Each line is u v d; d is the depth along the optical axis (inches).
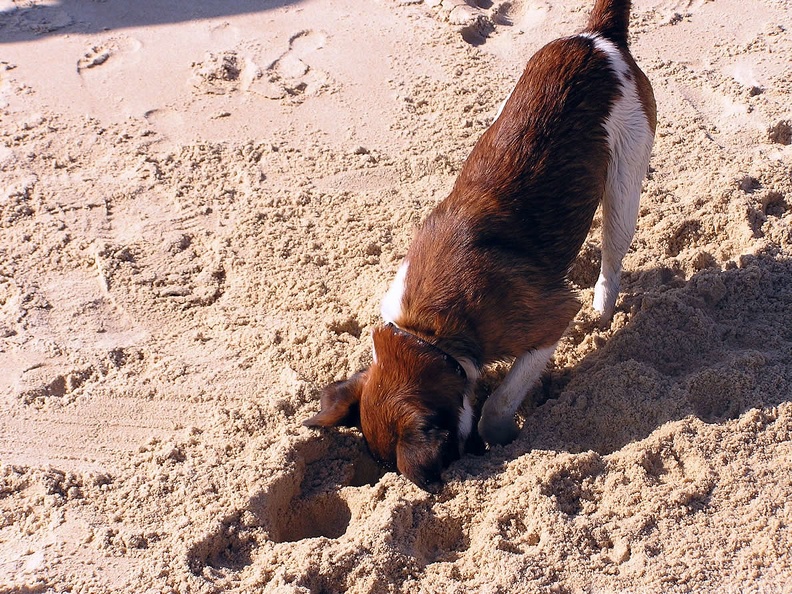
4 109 109.6
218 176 104.0
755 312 90.7
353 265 96.1
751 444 81.7
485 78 114.1
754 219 96.8
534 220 83.3
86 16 122.3
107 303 93.6
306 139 107.7
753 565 76.9
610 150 86.3
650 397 84.7
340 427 85.4
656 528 78.6
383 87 113.4
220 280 95.7
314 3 125.5
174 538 78.9
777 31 118.5
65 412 86.0
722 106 110.1
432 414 78.6
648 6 123.8
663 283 94.2
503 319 82.0
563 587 76.4
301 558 77.7
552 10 123.0
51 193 101.7
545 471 80.7
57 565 77.6
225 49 117.4
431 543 80.1
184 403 86.7
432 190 102.3
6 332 91.0
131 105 110.8
